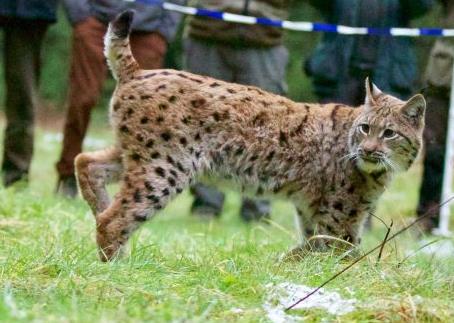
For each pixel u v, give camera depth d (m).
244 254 12.51
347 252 11.60
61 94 39.12
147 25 17.67
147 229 15.23
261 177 12.75
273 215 20.42
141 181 12.17
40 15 18.59
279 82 18.36
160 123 12.16
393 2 17.50
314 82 17.95
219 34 18.02
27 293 9.98
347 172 12.84
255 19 17.62
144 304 9.66
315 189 12.91
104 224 12.12
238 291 10.45
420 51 28.92
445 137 18.05
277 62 18.27
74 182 18.50
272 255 12.29
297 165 12.81
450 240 14.35
